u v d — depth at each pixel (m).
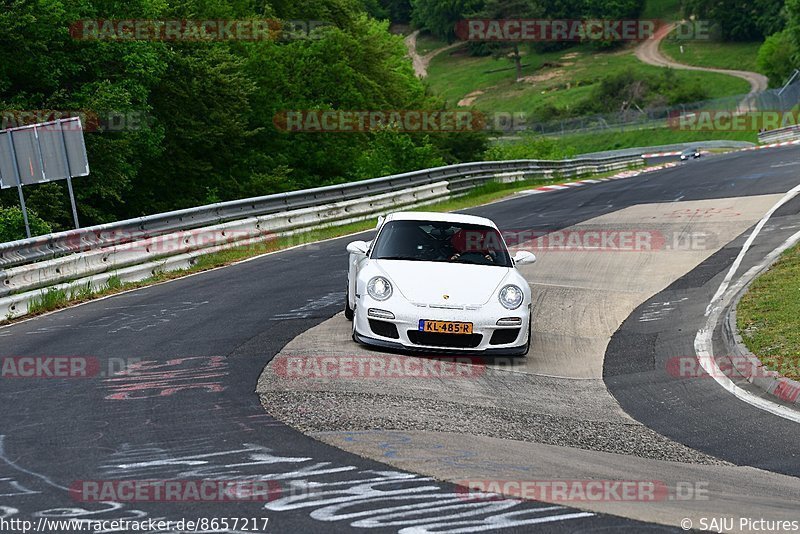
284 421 23.00
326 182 146.25
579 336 38.06
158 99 112.38
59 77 93.88
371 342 31.91
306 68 159.25
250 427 22.39
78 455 20.11
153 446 20.78
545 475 19.47
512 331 32.12
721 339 35.84
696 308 41.78
